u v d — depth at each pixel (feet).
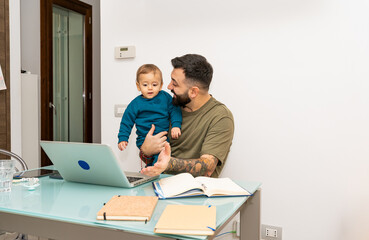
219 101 7.13
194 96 6.98
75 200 3.57
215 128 6.71
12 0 9.88
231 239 7.04
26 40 13.76
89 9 15.49
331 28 6.22
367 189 6.07
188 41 7.39
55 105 14.17
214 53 7.16
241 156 6.99
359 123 6.08
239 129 6.98
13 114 10.03
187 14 7.38
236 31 6.95
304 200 6.51
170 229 2.56
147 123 7.27
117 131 8.15
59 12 14.17
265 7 6.70
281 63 6.61
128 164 8.03
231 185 4.15
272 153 6.73
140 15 7.84
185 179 4.13
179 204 3.44
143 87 7.37
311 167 6.44
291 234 6.62
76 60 15.11
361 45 6.02
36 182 4.37
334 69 6.22
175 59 7.12
